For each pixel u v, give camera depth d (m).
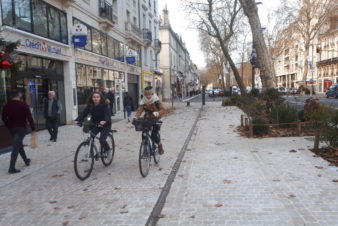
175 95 52.47
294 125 10.13
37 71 12.27
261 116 12.70
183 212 3.97
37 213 4.11
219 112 19.47
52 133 10.02
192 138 9.81
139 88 29.14
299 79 74.75
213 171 5.80
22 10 11.01
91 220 3.82
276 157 6.64
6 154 8.16
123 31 23.91
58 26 13.76
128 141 9.74
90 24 17.45
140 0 29.58
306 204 4.06
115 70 21.94
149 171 6.00
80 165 5.48
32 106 11.95
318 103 10.21
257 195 4.45
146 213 3.97
